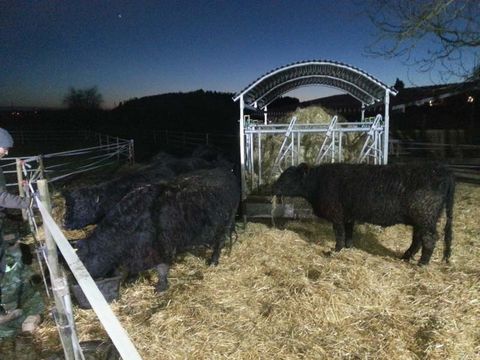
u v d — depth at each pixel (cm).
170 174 766
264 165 853
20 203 379
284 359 331
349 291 428
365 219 536
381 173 518
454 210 757
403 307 406
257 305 419
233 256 559
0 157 388
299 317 388
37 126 3900
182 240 477
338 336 362
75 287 402
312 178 591
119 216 443
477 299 409
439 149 1648
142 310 418
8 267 433
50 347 356
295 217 698
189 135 2220
